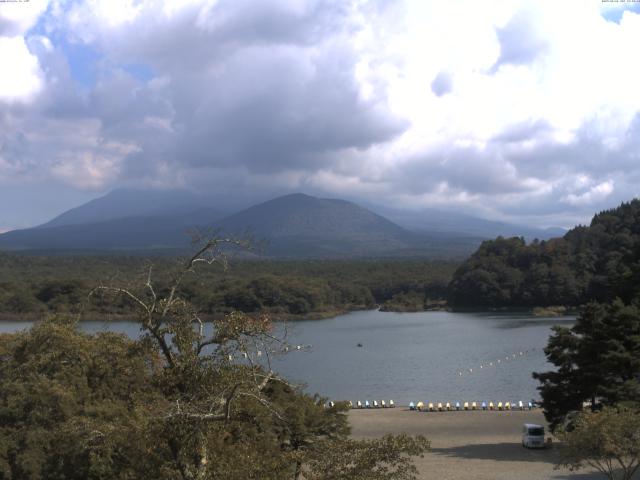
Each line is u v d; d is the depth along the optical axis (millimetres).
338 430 37656
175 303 19688
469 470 43156
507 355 114000
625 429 30234
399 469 19406
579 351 48125
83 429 21344
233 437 20281
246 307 174875
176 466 18547
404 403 78875
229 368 19172
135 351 20031
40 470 28281
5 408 30188
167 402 20641
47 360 33375
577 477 40344
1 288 167375
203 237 20062
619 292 63938
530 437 51094
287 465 19203
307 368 105625
